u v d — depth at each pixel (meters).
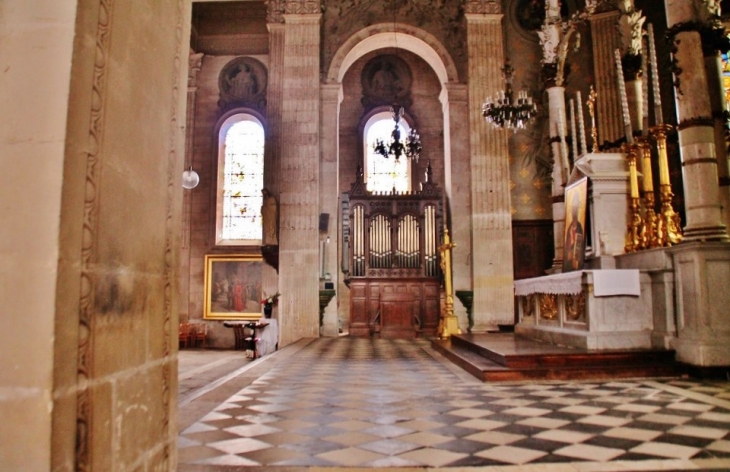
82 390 2.02
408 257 19.02
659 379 7.75
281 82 18.53
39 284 1.88
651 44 9.71
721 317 7.83
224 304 21.47
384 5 19.11
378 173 21.81
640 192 10.71
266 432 5.04
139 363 2.52
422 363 10.49
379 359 11.31
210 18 22.80
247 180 22.59
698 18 9.25
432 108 21.89
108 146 2.24
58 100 1.95
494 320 17.09
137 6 2.55
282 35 18.81
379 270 19.03
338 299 19.62
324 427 5.23
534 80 18.39
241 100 22.47
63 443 1.89
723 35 11.21
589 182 10.38
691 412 5.68
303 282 17.22
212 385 7.87
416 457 4.21
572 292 8.95
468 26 18.31
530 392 6.99
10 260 1.90
